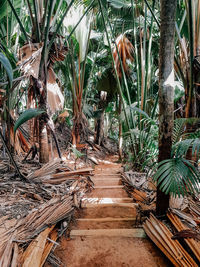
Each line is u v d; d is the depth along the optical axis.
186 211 2.03
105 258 1.58
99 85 5.23
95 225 2.05
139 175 3.39
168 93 1.72
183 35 3.02
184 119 2.14
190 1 2.01
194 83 2.36
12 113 3.63
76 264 1.52
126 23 4.00
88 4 3.75
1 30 3.56
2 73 3.13
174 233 1.70
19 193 2.38
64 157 4.62
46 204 2.19
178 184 1.46
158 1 3.49
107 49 4.99
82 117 4.81
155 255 1.62
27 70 2.54
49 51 3.08
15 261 1.36
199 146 1.52
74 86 4.57
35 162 3.53
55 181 2.88
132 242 1.77
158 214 1.98
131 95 5.08
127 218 2.17
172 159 1.66
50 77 3.23
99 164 4.62
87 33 4.21
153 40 4.07
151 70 4.18
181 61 3.05
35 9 2.80
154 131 3.19
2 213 1.94
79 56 4.33
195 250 1.46
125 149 4.79
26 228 1.72
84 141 5.69
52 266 1.48
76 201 2.41
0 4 3.03
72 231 1.89
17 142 3.79
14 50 3.62
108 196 2.76
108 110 7.39
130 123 4.02
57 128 6.34
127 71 4.49
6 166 3.19
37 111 2.57
